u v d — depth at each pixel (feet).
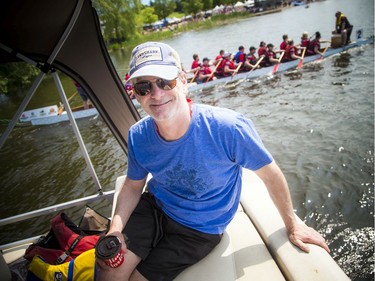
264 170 4.25
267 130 21.93
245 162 4.21
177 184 4.49
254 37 70.44
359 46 37.93
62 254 5.47
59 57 7.01
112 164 20.20
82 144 7.61
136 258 4.52
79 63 7.48
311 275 4.00
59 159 22.25
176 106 3.89
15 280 5.98
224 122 3.95
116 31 109.91
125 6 107.55
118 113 8.72
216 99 29.84
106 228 6.39
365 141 17.98
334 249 11.52
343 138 18.84
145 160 4.52
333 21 68.85
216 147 4.04
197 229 4.65
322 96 25.91
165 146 4.16
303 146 18.97
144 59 3.89
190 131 3.99
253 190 6.10
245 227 5.35
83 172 19.76
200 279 4.53
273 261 4.57
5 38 6.27
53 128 28.78
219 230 4.81
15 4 5.65
